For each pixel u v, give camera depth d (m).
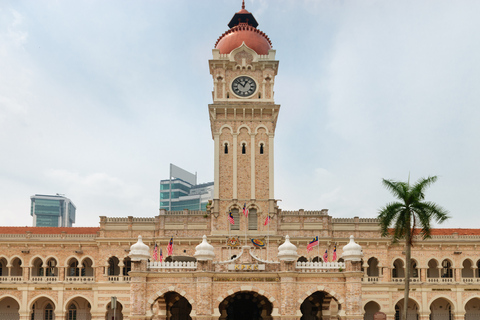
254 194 74.00
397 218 54.22
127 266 78.62
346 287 51.25
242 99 76.69
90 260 80.94
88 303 78.94
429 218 52.69
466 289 76.81
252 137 75.81
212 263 52.03
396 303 76.50
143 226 77.25
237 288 51.41
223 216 73.56
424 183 53.50
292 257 51.38
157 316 60.91
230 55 77.19
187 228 76.12
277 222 75.88
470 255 78.06
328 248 75.69
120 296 75.38
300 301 51.22
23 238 77.81
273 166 75.12
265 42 79.88
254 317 61.31
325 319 61.03
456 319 75.88
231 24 84.88
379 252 77.19
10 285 76.31
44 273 77.25
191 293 51.00
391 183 54.25
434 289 76.81
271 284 51.72
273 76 77.62
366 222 77.94
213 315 50.59
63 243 77.75
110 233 77.25
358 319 50.03
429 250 78.25
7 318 78.38
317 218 76.75
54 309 78.25
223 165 75.12
